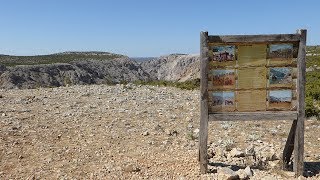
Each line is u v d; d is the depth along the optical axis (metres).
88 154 10.27
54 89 26.83
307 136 13.34
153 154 10.39
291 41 8.84
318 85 29.16
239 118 8.92
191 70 92.06
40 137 11.71
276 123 15.51
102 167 9.30
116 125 13.98
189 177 8.72
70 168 9.20
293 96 9.00
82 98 21.34
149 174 8.88
